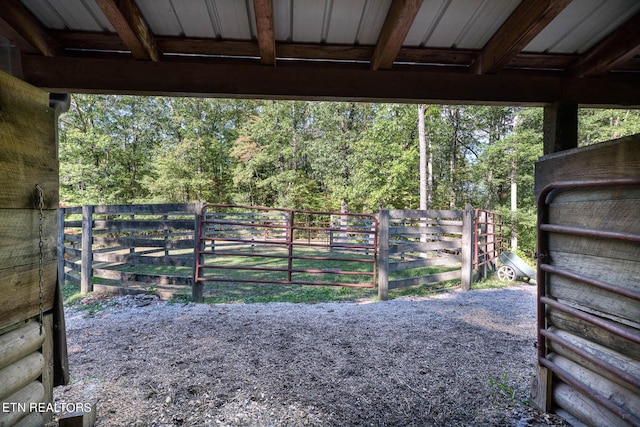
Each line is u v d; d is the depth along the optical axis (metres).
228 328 3.65
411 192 15.57
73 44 2.27
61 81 2.20
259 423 1.97
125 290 5.13
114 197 15.65
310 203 17.75
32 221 1.60
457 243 5.87
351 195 14.92
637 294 1.48
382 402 2.21
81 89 2.23
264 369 2.66
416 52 2.39
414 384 2.44
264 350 3.05
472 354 3.00
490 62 2.26
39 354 1.68
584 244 1.83
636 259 1.54
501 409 2.13
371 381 2.48
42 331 1.67
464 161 18.61
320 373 2.60
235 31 2.14
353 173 15.67
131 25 1.89
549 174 2.13
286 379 2.50
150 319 3.97
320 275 6.98
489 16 2.00
